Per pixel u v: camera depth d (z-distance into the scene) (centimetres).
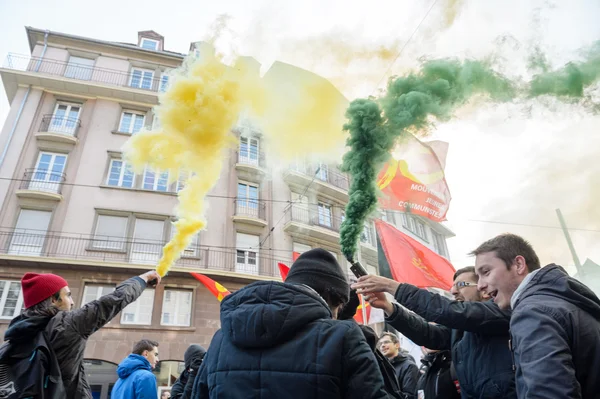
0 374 202
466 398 212
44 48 1881
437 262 866
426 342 252
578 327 136
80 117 1802
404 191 820
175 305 1551
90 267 1498
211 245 1692
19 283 1425
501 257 196
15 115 1725
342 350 137
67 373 217
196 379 167
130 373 356
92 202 1642
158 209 1697
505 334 198
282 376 134
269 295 146
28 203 1570
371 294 241
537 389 125
